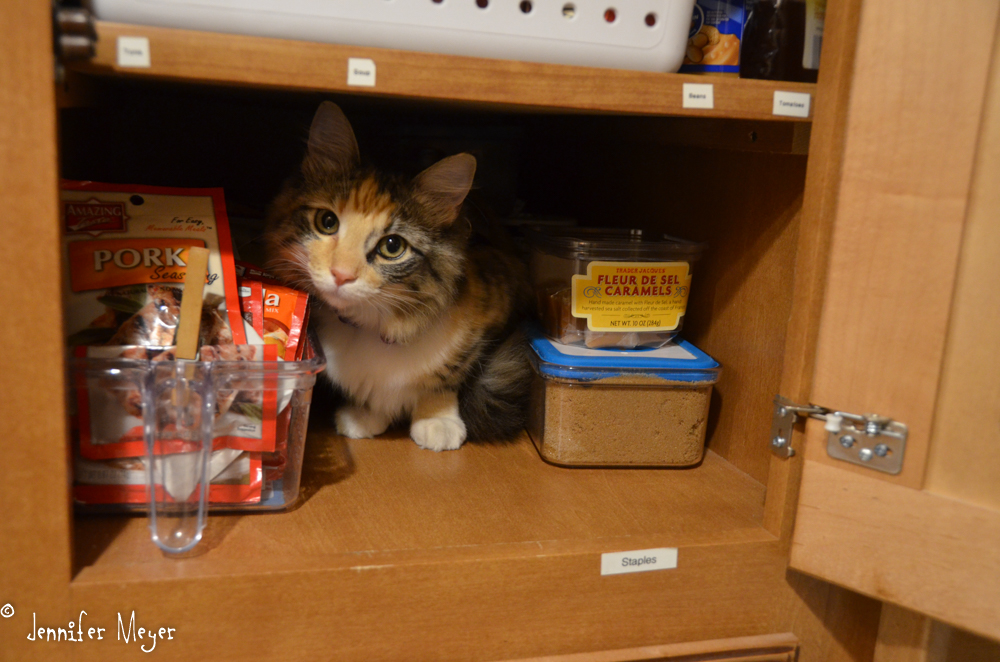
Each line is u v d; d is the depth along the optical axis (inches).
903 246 30.8
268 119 63.1
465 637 32.9
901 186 30.5
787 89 33.3
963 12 28.4
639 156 55.6
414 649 32.4
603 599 34.2
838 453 33.4
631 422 43.2
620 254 42.9
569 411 42.5
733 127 40.7
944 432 31.3
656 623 35.3
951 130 29.2
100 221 35.1
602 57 32.0
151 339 34.0
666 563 34.6
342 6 28.6
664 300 44.4
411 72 29.6
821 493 34.1
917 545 32.2
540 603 33.4
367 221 39.6
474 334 45.3
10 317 26.5
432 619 32.2
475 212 50.8
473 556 32.4
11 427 27.1
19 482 27.5
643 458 43.9
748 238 43.3
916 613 35.1
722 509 39.2
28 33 25.2
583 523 36.7
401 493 39.0
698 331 49.8
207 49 27.5
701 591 35.5
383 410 47.3
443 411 47.6
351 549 32.5
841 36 31.9
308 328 42.1
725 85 32.9
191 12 27.4
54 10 26.0
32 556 28.0
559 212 72.2
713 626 36.2
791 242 39.4
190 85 36.2
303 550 32.2
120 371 31.3
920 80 29.6
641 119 51.9
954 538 31.3
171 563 30.4
